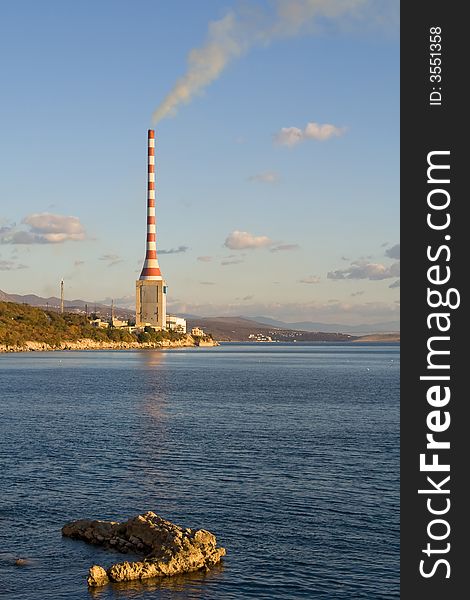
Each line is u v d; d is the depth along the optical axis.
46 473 62.97
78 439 82.25
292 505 52.28
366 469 64.62
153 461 68.50
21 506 52.06
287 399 136.50
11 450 74.56
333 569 40.44
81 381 186.25
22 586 38.25
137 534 43.41
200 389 161.62
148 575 39.19
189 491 56.41
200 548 41.47
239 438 83.25
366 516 49.59
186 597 37.06
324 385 177.12
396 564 41.25
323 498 54.19
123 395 145.00
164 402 129.88
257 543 44.41
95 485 58.53
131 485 58.47
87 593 37.44
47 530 46.69
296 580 39.00
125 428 92.31
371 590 37.91
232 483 59.22
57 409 117.19
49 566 40.78
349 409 117.88
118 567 39.03
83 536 44.84
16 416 106.50
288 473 62.91
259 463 67.50
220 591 37.72
